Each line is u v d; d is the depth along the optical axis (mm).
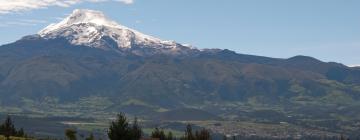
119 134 163625
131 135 165125
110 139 164125
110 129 164750
